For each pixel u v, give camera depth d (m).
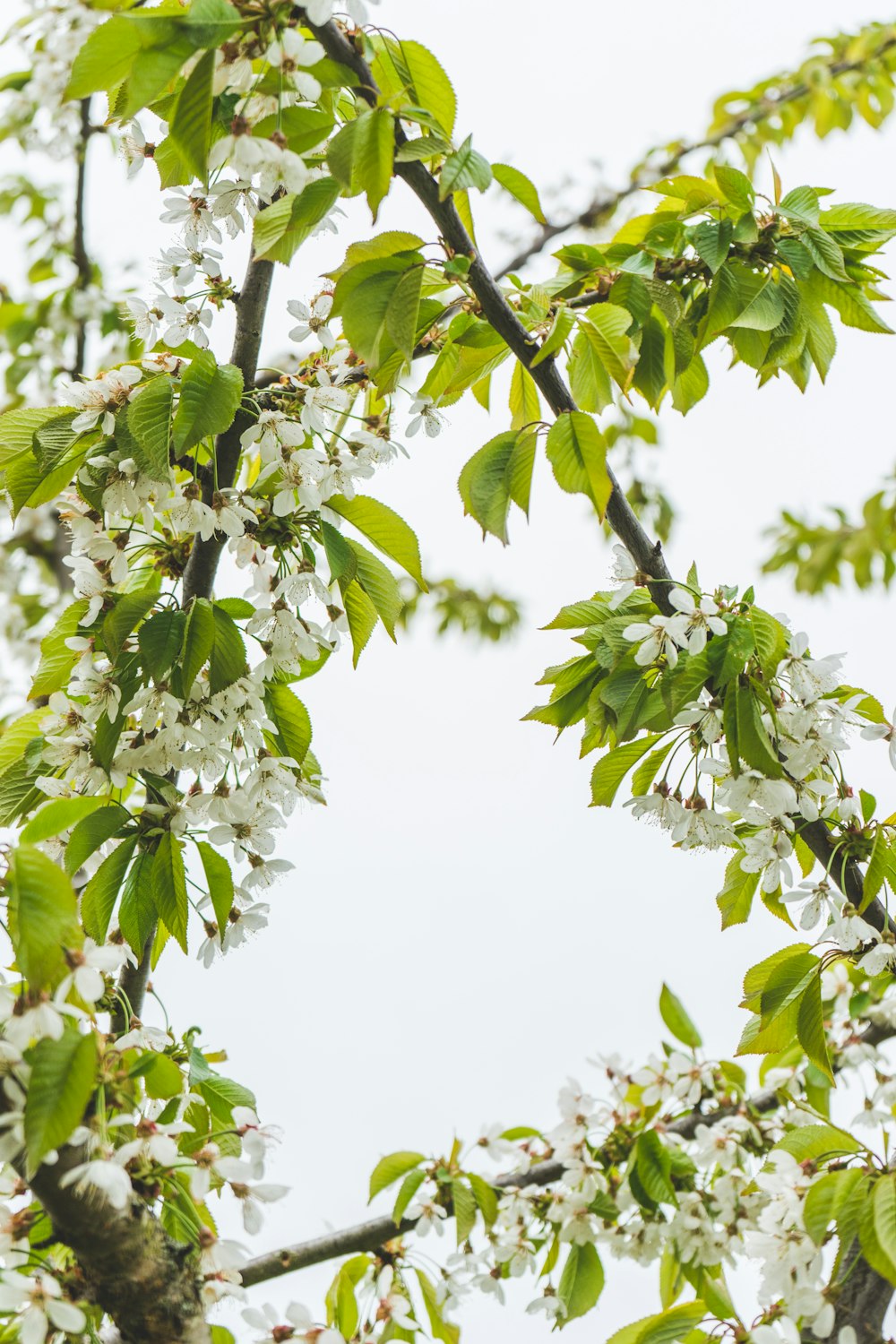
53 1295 3.46
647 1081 3.85
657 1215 3.79
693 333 3.76
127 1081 3.53
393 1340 3.78
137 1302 3.48
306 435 3.67
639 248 3.75
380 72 3.63
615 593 3.72
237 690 3.64
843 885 3.72
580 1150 3.82
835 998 3.97
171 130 3.53
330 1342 3.53
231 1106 3.66
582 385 3.75
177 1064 3.67
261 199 3.64
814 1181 3.66
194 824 3.66
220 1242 3.52
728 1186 3.78
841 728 3.68
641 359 3.73
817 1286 3.65
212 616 3.63
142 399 3.61
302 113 3.56
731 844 3.70
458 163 3.57
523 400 3.80
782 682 3.67
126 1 3.62
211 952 3.68
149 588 3.70
